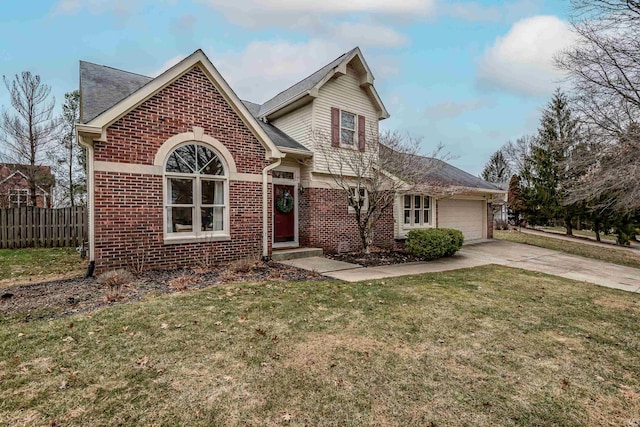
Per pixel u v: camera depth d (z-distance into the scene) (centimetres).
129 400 284
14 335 400
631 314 546
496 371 346
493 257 1177
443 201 1541
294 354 371
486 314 522
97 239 703
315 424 260
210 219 869
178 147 809
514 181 2605
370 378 326
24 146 2039
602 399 301
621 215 1808
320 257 1052
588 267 1049
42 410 268
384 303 563
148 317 467
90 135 684
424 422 264
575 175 1543
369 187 1138
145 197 757
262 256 948
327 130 1153
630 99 1188
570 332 459
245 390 302
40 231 1239
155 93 767
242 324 452
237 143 898
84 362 343
